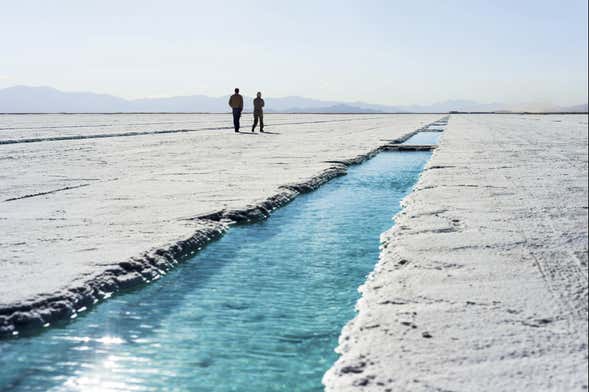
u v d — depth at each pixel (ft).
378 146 58.70
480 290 12.55
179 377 10.00
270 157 45.98
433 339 10.01
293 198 28.25
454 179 30.76
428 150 57.21
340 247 18.78
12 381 9.88
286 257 17.62
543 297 12.00
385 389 8.37
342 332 11.23
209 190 28.07
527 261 14.76
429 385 8.40
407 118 204.23
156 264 16.07
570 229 18.43
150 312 13.03
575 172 33.78
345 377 8.88
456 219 20.22
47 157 45.11
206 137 73.51
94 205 23.98
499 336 10.03
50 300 12.66
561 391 8.07
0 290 13.09
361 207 26.11
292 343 11.37
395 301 12.02
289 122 143.02
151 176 33.53
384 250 16.97
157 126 108.88
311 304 13.57
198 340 11.54
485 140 65.36
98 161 42.37
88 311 13.01
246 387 9.61
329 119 182.19
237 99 85.20
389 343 9.92
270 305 13.51
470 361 9.11
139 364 10.50
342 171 39.17
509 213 21.21
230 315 12.88
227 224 21.72
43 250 16.57
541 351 9.37
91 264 15.16
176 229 19.44
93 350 11.07
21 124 113.70
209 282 15.23
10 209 23.06
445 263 14.75
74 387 9.67
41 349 11.09
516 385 8.29
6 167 38.14
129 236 18.38
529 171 34.40
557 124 124.98
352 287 14.79
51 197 26.04
